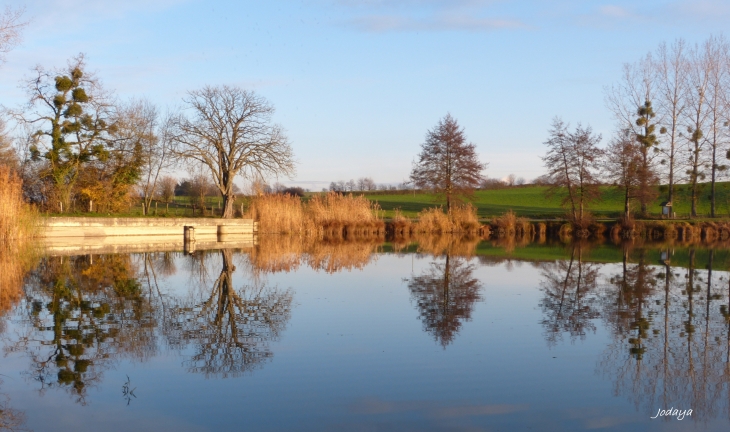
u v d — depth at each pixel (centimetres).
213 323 1079
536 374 801
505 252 2744
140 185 4241
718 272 1962
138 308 1208
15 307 1192
